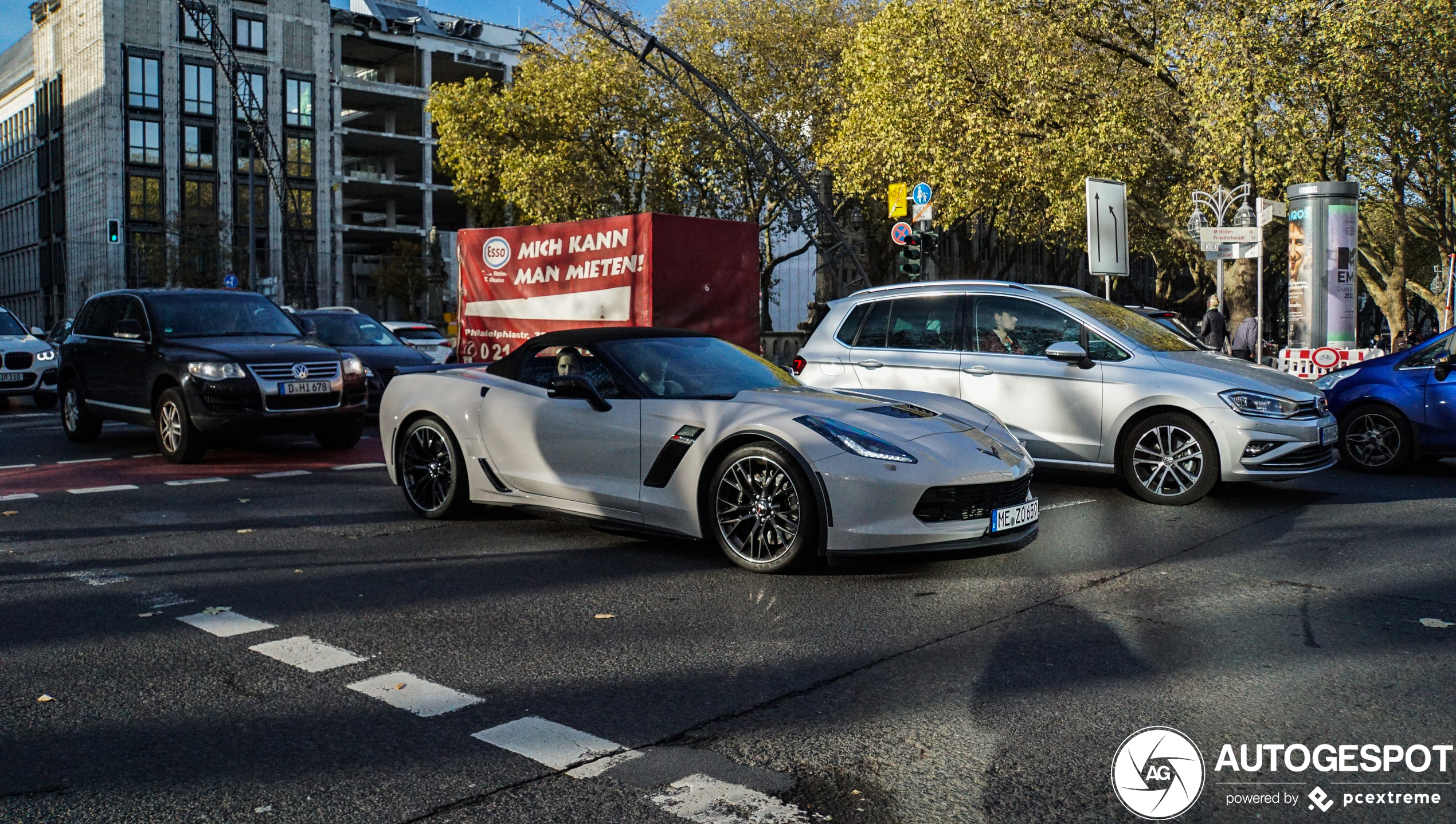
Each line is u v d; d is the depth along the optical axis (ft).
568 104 121.70
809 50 119.85
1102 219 57.31
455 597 17.83
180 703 12.78
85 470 34.19
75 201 216.54
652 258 39.19
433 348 74.18
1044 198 95.81
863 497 18.15
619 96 121.08
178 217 191.11
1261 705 12.45
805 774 10.59
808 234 119.34
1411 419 32.22
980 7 80.74
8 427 48.73
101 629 15.99
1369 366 34.01
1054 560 20.30
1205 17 72.49
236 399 35.19
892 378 30.04
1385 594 17.67
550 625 16.06
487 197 134.72
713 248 41.01
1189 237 85.30
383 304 212.02
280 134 216.33
